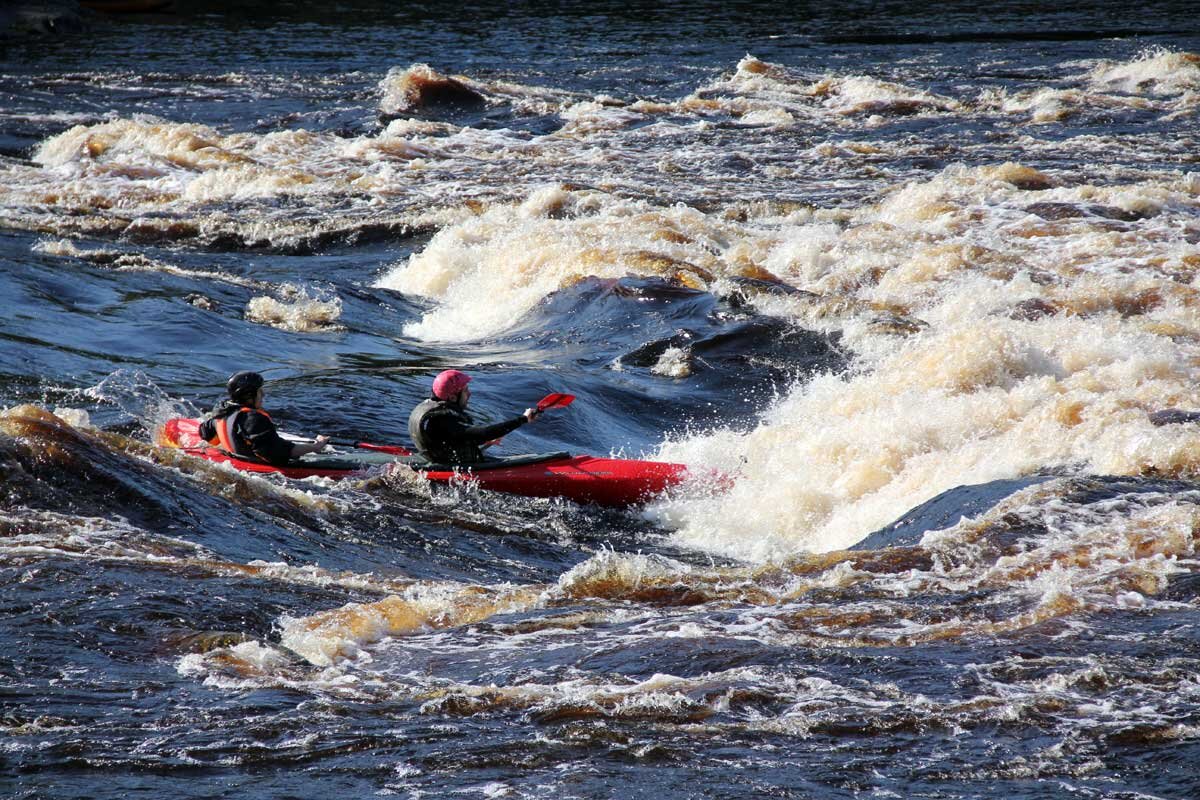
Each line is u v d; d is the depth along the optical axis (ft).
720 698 63.36
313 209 280.31
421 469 124.77
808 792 53.52
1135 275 203.92
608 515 125.90
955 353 149.38
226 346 174.29
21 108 396.57
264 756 57.31
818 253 216.33
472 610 81.25
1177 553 87.25
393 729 60.34
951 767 55.72
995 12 589.73
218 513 101.71
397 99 400.88
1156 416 122.93
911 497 118.32
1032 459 118.93
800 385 166.50
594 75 455.22
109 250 245.65
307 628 75.31
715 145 341.62
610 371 175.52
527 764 56.54
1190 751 56.44
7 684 64.69
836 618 76.79
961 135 343.87
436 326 207.62
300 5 654.53
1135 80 403.95
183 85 439.22
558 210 264.72
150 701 63.36
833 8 622.13
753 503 126.31
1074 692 63.36
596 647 72.02
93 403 139.13
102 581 80.38
